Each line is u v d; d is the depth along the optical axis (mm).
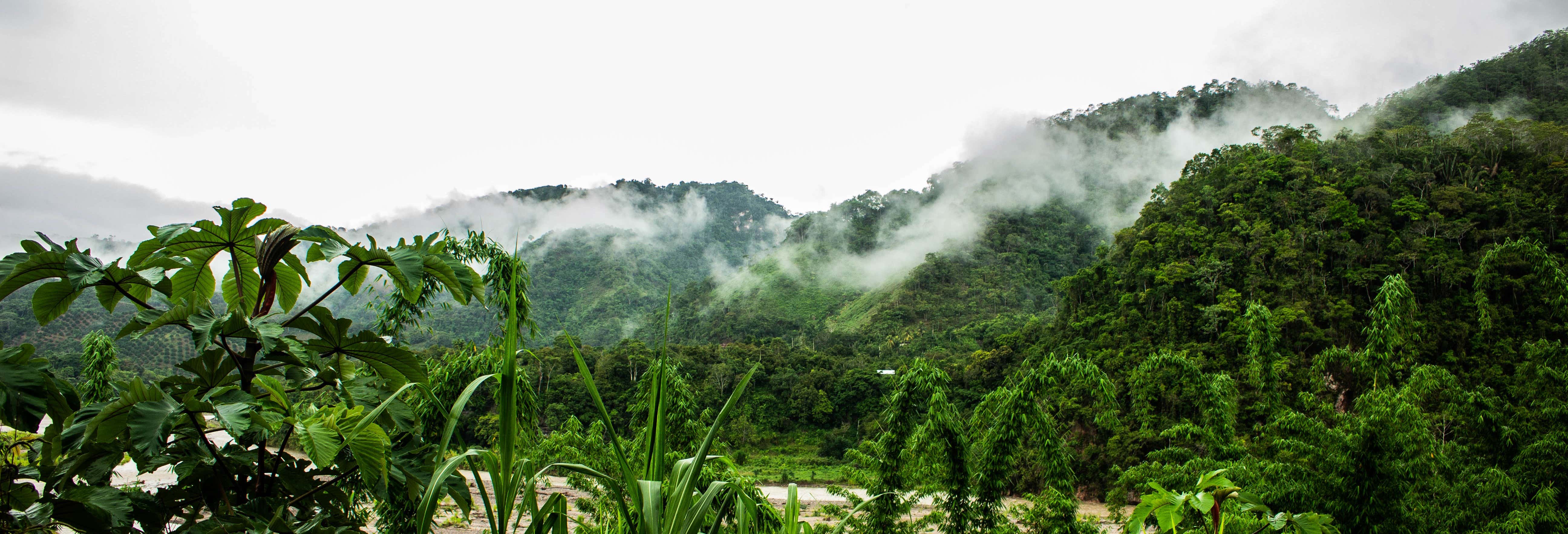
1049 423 6168
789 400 48594
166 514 2338
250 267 2732
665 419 2482
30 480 3021
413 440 2781
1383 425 5340
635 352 44969
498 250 4871
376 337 2564
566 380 42000
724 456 2883
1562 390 6094
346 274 2639
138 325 2377
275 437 2852
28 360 2197
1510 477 5953
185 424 2283
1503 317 27641
